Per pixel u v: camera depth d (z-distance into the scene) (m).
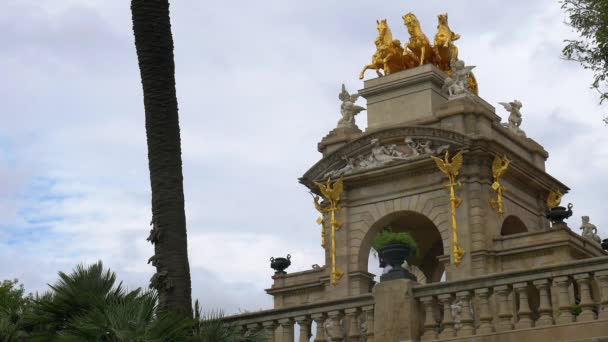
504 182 70.44
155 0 29.09
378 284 30.67
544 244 65.38
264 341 28.78
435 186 69.25
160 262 27.69
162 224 27.91
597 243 71.12
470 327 29.59
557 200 75.56
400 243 31.30
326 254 72.44
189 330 26.00
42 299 27.56
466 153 68.12
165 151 28.36
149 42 28.86
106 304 26.28
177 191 28.23
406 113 73.62
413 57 75.56
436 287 30.06
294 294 73.62
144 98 28.73
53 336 26.02
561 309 28.41
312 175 73.44
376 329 30.28
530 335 28.44
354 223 71.88
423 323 30.27
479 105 70.44
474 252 66.88
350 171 71.88
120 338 24.48
